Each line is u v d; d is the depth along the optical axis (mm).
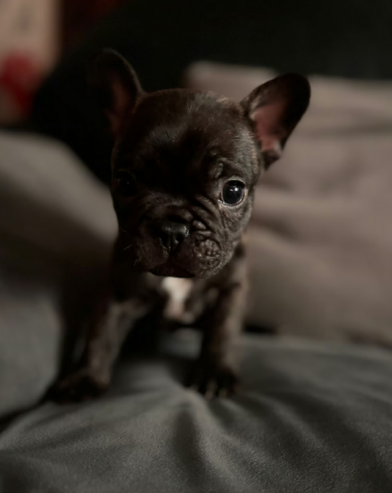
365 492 219
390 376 344
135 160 321
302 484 225
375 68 571
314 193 470
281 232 457
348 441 249
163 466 233
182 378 358
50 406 312
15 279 353
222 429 271
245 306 394
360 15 580
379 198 452
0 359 300
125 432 258
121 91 369
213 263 325
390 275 427
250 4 600
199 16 598
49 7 1016
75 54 594
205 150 316
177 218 317
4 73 909
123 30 594
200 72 510
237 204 338
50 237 428
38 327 335
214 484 221
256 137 365
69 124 599
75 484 218
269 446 252
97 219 510
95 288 421
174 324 408
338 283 430
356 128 495
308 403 294
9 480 222
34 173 501
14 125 668
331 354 388
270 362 374
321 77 563
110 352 357
